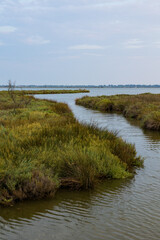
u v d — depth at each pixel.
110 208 4.57
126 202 4.81
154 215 4.31
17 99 31.41
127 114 20.58
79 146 6.87
